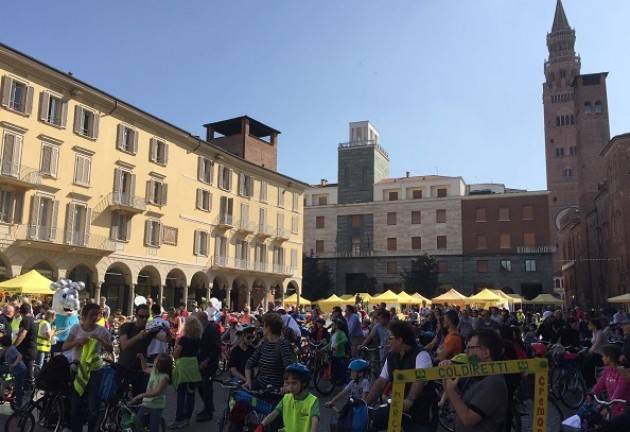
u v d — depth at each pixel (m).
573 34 105.00
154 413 7.96
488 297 40.62
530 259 72.00
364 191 86.62
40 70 34.78
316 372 14.43
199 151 49.91
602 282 55.22
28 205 34.53
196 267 48.97
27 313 12.62
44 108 35.38
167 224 45.72
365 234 80.69
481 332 4.78
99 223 39.31
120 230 41.22
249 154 59.31
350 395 6.60
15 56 33.06
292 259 63.34
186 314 22.36
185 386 9.93
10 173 33.12
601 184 56.03
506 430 4.95
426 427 5.65
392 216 79.56
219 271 51.97
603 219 54.94
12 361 10.82
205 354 10.56
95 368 8.13
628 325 11.29
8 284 25.47
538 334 19.72
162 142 45.41
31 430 8.34
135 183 42.44
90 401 8.02
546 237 71.69
